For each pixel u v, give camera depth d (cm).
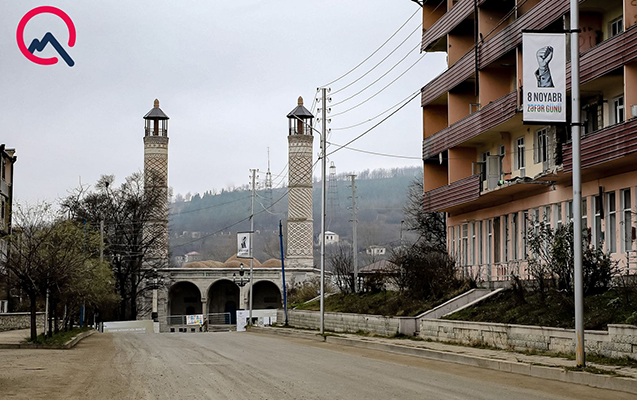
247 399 1412
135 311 7888
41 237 3684
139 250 7912
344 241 13900
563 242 2712
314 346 3272
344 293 5475
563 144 3008
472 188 3981
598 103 3072
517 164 3816
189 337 4375
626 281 2525
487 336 2675
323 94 4469
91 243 5181
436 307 3488
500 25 3894
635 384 1580
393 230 13800
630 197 2828
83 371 2006
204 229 17775
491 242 4081
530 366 1934
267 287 9038
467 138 4019
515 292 2927
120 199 7969
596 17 3092
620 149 2661
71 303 4709
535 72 2128
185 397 1448
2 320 5025
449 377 1848
